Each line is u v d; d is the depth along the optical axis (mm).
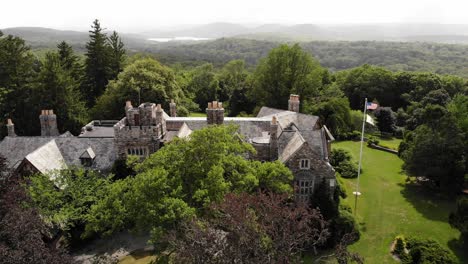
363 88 116500
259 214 28844
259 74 92500
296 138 45719
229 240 25156
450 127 55438
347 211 47188
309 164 42438
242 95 110375
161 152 36625
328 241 40875
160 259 32375
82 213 40906
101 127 60469
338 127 86062
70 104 73812
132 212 33000
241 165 37094
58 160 47812
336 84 115250
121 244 42438
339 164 66375
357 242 43531
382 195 56938
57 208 40219
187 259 23891
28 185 41656
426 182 60875
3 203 29203
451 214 44844
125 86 75062
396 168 69188
